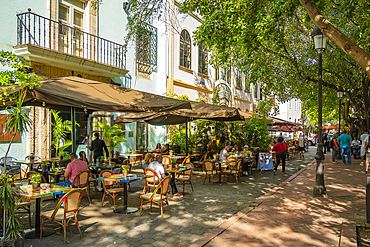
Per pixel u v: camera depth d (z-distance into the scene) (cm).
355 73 1653
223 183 1054
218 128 1599
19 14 948
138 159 1484
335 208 680
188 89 1923
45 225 543
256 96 3266
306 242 475
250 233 517
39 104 785
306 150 2889
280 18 952
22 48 923
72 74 1143
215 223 583
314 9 609
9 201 440
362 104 2027
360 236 496
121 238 499
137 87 1521
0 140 921
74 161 682
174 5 1764
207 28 955
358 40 1059
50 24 1030
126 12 1462
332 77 1841
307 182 1038
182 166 883
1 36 934
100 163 884
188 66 1961
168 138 1669
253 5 948
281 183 1011
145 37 1537
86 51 1242
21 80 480
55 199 757
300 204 719
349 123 2333
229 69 2558
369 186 560
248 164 1274
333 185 969
